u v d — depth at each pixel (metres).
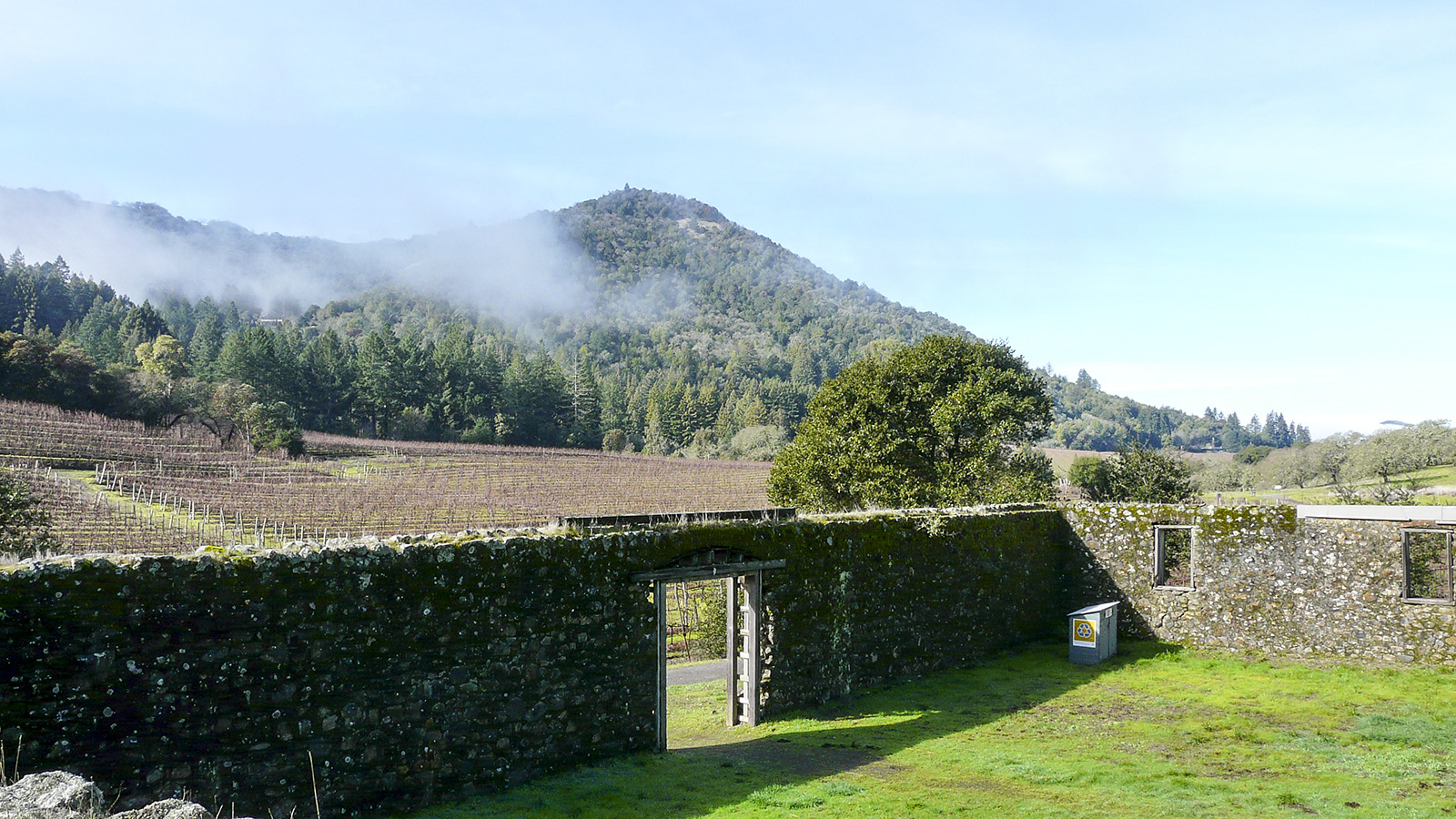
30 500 27.91
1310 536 20.47
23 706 8.06
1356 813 10.78
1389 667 19.03
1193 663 20.23
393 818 10.51
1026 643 22.78
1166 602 22.42
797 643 16.72
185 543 36.75
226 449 72.50
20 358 74.38
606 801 11.30
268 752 9.60
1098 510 23.72
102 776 8.45
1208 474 64.38
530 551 12.45
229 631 9.45
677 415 153.25
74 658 8.41
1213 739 14.47
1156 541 22.75
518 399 128.00
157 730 8.86
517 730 12.07
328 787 10.04
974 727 15.43
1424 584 22.86
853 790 11.79
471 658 11.61
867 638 18.30
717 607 26.23
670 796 11.57
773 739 14.77
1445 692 17.00
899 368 35.12
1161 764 13.06
